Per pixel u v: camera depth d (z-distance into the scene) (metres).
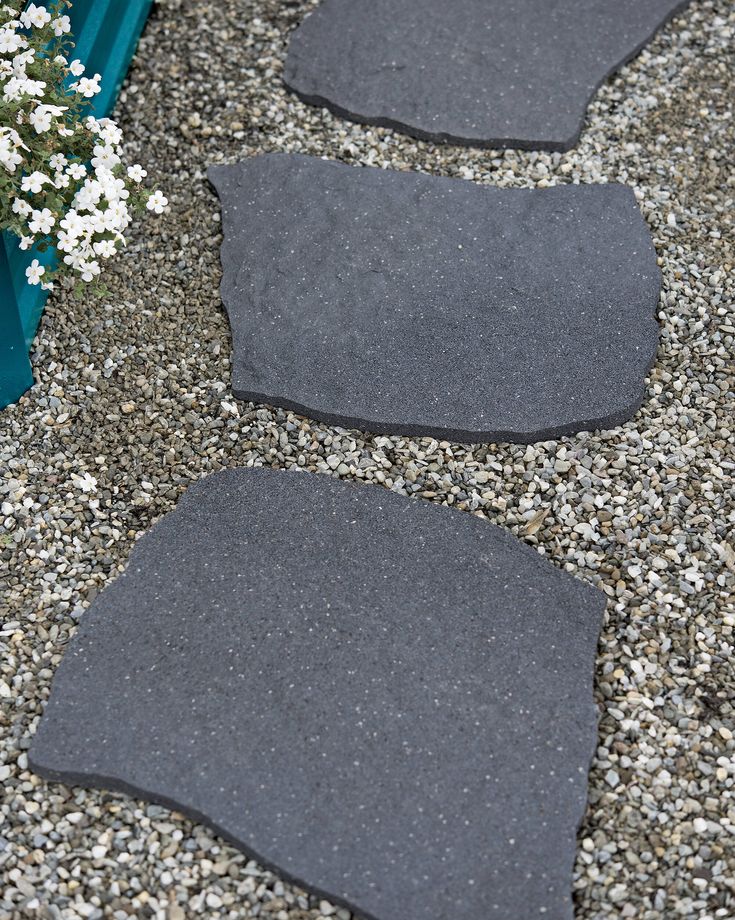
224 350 1.93
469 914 1.50
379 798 1.55
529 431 1.83
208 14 2.33
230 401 1.88
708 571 1.74
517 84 2.20
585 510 1.79
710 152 2.15
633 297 1.96
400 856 1.52
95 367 1.91
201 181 2.11
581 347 1.90
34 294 1.92
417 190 2.07
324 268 1.98
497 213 2.04
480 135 2.15
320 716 1.60
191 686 1.62
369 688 1.62
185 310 1.97
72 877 1.54
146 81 2.23
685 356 1.92
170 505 1.79
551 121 2.16
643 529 1.77
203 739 1.59
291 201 2.05
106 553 1.75
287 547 1.73
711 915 1.52
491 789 1.56
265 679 1.62
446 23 2.29
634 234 2.03
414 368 1.88
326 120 2.19
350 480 1.81
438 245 2.00
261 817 1.54
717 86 2.25
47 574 1.73
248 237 2.03
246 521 1.75
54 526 1.77
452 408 1.85
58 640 1.68
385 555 1.72
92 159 1.79
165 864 1.54
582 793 1.56
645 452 1.84
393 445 1.84
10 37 1.70
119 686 1.62
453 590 1.69
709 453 1.84
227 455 1.84
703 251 2.03
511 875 1.52
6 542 1.75
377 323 1.92
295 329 1.92
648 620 1.70
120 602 1.69
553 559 1.75
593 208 2.06
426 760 1.57
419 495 1.80
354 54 2.25
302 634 1.65
